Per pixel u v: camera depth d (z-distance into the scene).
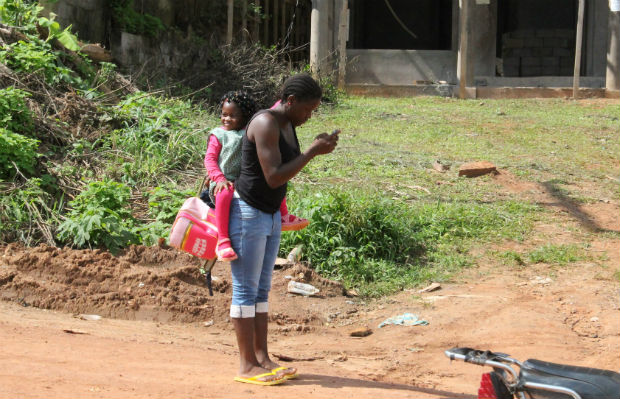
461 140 18.19
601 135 19.28
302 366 6.83
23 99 12.88
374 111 21.73
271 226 5.68
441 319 8.92
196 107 18.20
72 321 7.81
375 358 7.66
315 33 25.58
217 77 21.09
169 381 5.27
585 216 12.95
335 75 26.61
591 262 10.96
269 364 5.79
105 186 10.73
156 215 11.09
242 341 5.56
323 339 8.39
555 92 26.08
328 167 14.64
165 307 8.63
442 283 10.30
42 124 12.62
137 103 15.20
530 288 10.02
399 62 27.69
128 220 10.70
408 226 11.62
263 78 21.42
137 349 6.56
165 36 22.70
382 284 10.21
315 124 19.50
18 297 8.44
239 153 5.90
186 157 13.51
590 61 27.75
